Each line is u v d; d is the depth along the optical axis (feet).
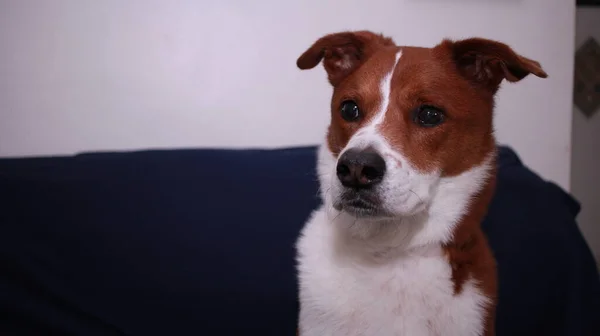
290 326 5.59
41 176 5.87
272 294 5.65
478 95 4.36
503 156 7.14
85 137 7.32
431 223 4.25
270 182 6.31
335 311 4.33
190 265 5.71
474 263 4.36
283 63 7.46
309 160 6.61
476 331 4.17
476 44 4.20
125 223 5.76
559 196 6.76
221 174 6.31
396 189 3.70
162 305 5.64
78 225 5.65
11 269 5.38
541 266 5.95
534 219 6.27
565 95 8.06
